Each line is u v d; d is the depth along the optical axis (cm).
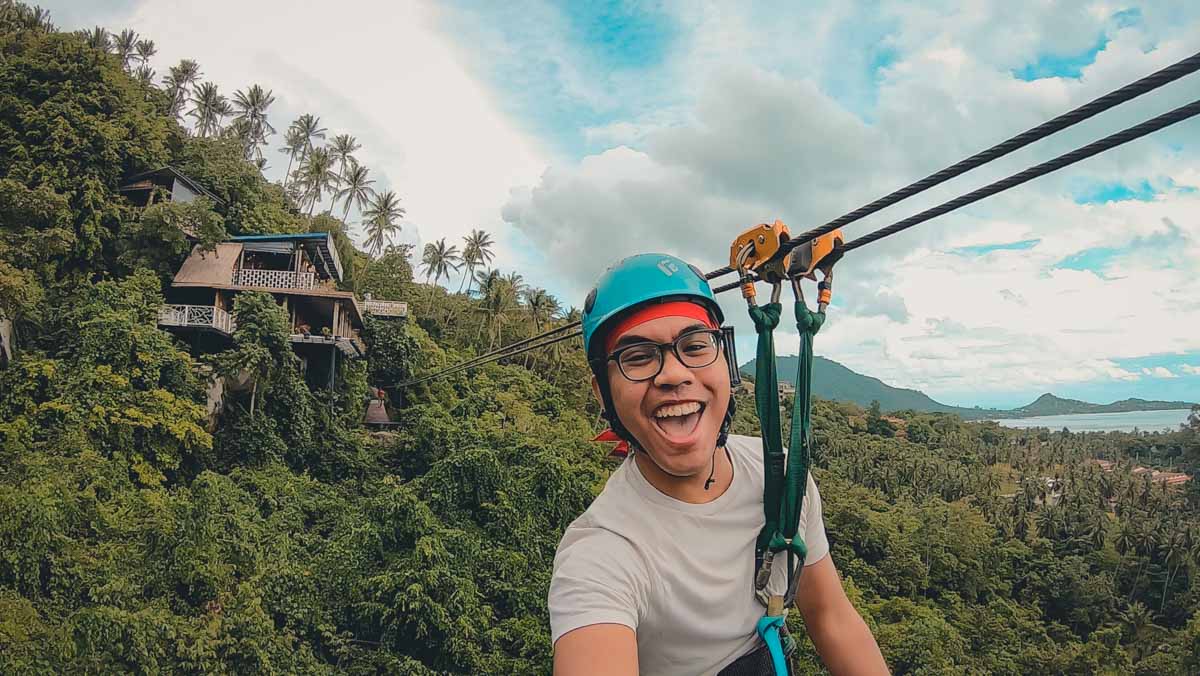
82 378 2208
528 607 2167
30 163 2800
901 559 4753
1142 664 3984
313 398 2967
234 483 2408
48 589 1603
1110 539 6219
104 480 2000
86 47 3084
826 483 5797
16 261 2530
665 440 144
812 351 157
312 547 2248
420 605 1873
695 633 144
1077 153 208
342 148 5412
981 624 4144
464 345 5297
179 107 5638
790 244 162
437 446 3189
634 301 147
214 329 2700
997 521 6338
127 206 2923
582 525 156
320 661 1827
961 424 13162
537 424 4009
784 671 142
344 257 4747
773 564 154
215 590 1703
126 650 1417
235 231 3509
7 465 1927
